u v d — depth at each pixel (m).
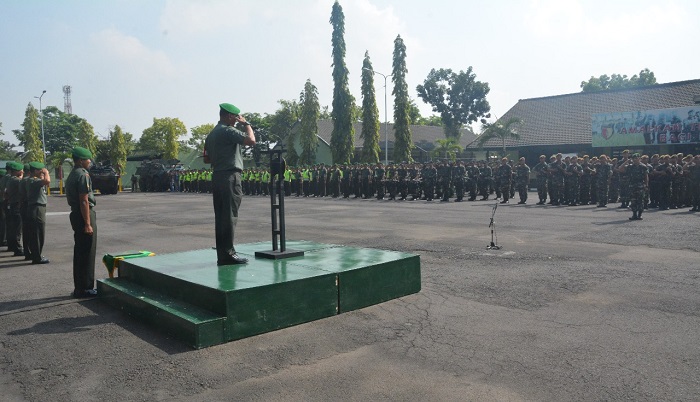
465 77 53.22
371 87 44.59
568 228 12.62
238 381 4.15
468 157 49.47
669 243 10.08
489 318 5.64
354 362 4.48
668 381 3.95
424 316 5.77
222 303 5.05
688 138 26.98
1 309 6.54
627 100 35.38
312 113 46.38
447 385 3.97
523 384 3.95
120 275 7.13
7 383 4.27
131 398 3.91
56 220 19.16
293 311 5.49
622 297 6.32
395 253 7.07
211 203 27.20
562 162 20.14
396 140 44.41
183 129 68.25
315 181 31.09
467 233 12.18
